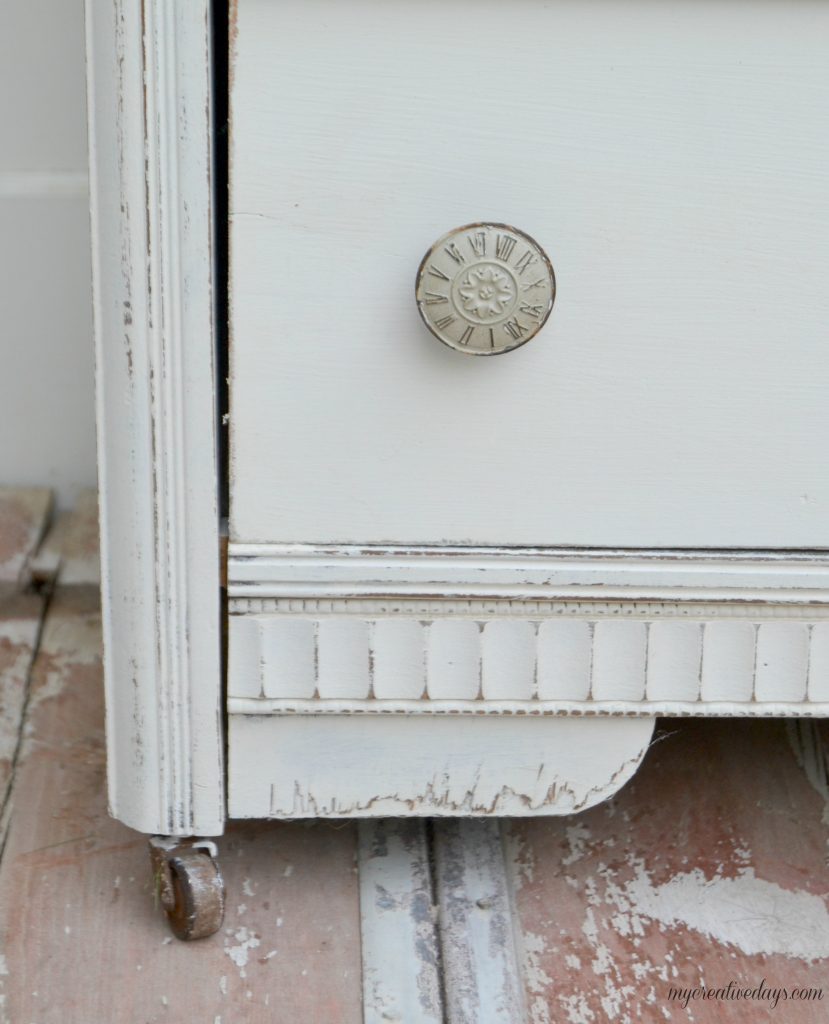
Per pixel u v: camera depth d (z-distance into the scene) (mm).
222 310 754
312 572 726
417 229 675
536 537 741
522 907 843
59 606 1176
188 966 769
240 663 741
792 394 723
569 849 901
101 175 667
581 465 728
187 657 739
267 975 766
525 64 653
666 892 863
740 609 756
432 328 665
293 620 735
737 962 806
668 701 766
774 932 832
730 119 670
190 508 710
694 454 730
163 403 689
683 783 970
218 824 777
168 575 722
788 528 750
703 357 711
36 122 1229
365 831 897
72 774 952
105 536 736
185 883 759
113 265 675
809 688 772
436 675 750
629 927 830
